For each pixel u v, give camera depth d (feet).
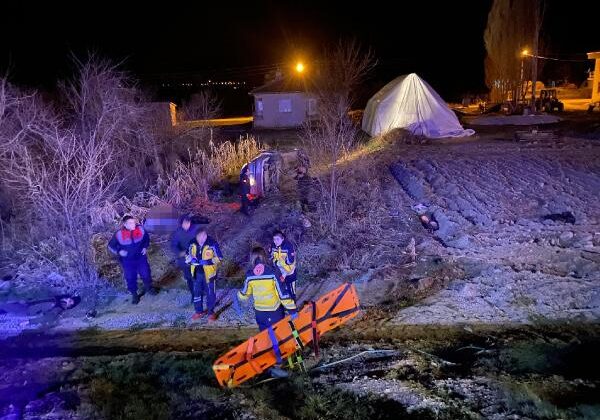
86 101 48.19
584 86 137.39
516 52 118.52
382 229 38.68
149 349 25.08
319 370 21.75
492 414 17.29
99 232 39.86
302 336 22.13
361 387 19.70
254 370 21.15
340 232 38.04
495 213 40.50
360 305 28.22
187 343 25.44
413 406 18.10
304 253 34.78
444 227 37.93
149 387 20.67
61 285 32.42
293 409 18.67
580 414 16.76
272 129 115.34
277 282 21.31
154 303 29.73
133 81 60.75
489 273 30.22
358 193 46.34
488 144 66.44
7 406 19.53
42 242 36.52
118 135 51.11
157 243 38.24
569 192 43.96
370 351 22.90
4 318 28.76
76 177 34.17
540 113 95.45
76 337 26.61
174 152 63.77
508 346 22.98
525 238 35.22
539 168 51.29
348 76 101.55
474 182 48.08
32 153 40.06
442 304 27.61
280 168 54.39
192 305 29.25
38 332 27.32
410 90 77.36
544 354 22.12
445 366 21.54
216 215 44.55
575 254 32.09
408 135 72.28
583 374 20.44
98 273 33.88
